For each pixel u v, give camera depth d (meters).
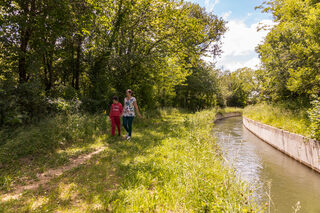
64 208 2.71
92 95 12.49
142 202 2.90
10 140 5.09
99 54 12.40
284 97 12.37
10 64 8.38
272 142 9.21
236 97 48.81
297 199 4.07
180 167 4.39
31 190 3.22
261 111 14.09
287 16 8.49
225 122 21.94
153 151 5.80
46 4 8.31
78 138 6.83
